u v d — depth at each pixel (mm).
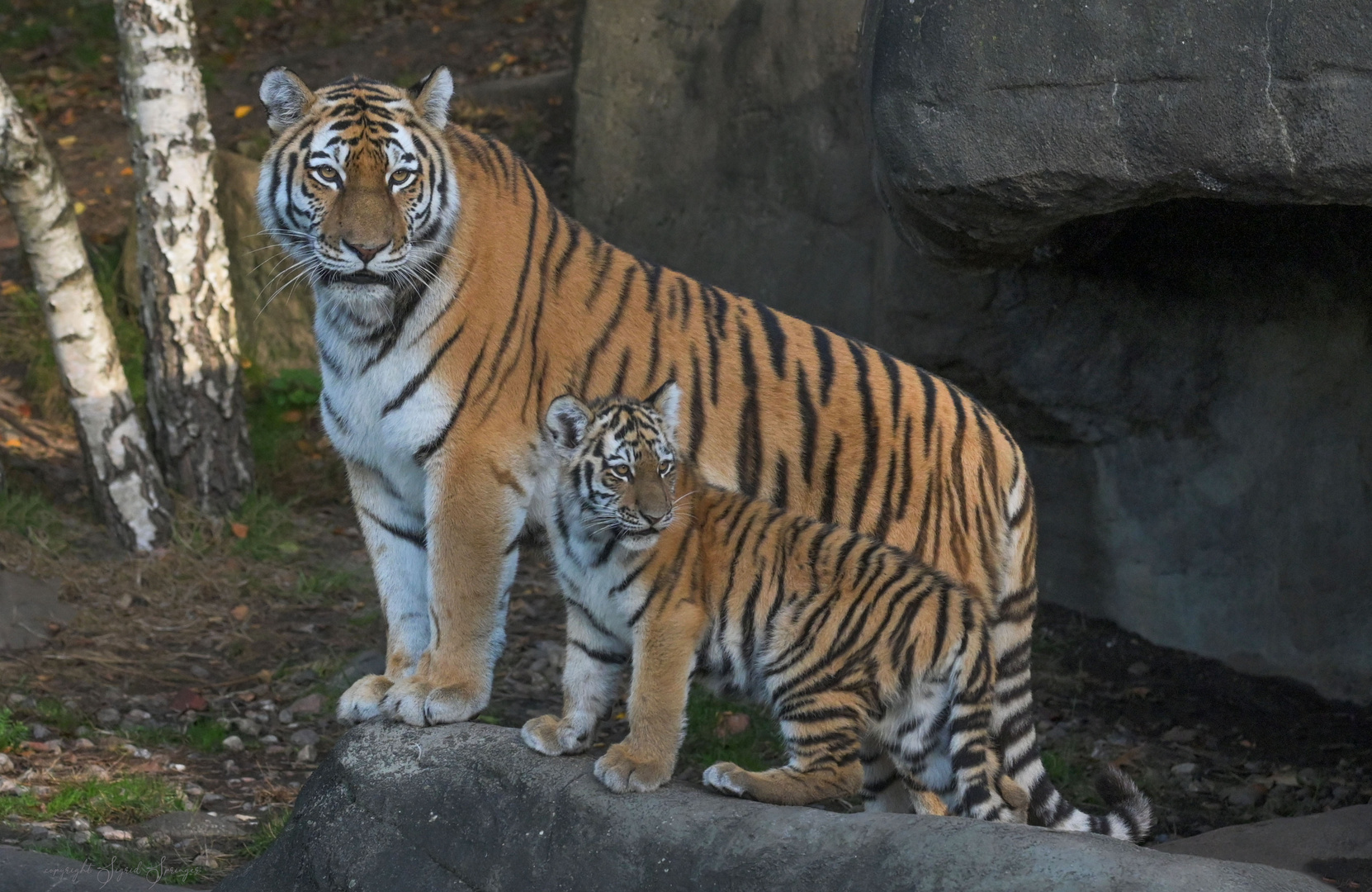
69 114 19844
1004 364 11688
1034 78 7328
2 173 11477
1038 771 7398
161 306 12883
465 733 6578
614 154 14227
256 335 15375
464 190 7066
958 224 8148
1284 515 10797
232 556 12562
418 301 6855
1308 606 10688
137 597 11742
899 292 11883
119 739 9461
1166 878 4629
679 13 13891
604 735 9680
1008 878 4805
